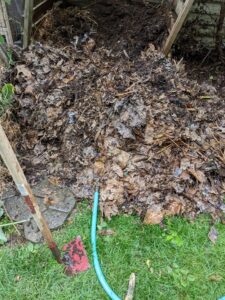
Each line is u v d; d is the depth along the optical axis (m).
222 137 2.46
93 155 2.39
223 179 2.34
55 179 2.37
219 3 3.27
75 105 2.55
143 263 1.99
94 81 2.65
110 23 3.48
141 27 3.33
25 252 2.02
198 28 3.46
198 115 2.48
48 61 2.79
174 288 1.89
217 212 2.20
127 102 2.43
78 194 2.28
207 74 3.41
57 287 1.90
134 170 2.28
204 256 2.02
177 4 3.14
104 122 2.42
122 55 3.02
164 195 2.22
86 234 2.11
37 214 1.68
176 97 2.52
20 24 2.98
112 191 2.23
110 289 1.87
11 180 2.37
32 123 2.59
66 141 2.48
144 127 2.38
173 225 2.14
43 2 3.31
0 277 1.93
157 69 2.69
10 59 2.79
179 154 2.34
